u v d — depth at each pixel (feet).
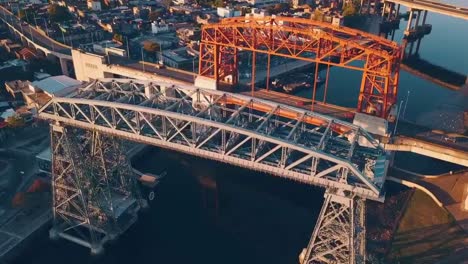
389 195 308.19
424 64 639.76
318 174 190.08
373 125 328.08
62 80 452.35
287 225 281.33
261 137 195.11
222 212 292.40
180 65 517.55
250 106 234.17
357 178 190.08
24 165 331.36
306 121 242.78
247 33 419.95
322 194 317.22
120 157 272.51
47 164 314.55
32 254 257.34
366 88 383.45
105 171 262.26
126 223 278.46
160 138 223.30
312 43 386.73
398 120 364.38
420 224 277.03
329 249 212.64
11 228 268.00
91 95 249.34
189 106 239.09
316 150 186.29
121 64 484.33
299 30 361.51
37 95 424.05
